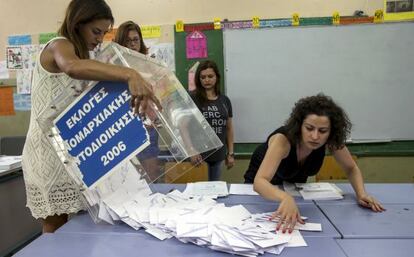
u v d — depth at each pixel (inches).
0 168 84.5
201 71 107.4
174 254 43.2
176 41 121.5
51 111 51.9
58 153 52.6
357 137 120.3
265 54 119.9
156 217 51.4
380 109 119.0
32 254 43.7
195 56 121.3
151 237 48.4
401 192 66.1
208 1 119.9
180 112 57.9
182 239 46.1
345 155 65.3
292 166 65.0
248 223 49.6
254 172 73.6
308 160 66.0
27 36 128.2
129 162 57.6
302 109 58.0
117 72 47.8
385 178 120.3
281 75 120.3
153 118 51.6
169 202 57.8
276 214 51.8
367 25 116.3
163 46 122.1
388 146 120.1
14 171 89.6
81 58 53.5
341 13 117.0
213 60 121.0
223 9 119.8
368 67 117.9
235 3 119.2
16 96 130.5
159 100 53.3
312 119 55.8
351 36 117.1
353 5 116.6
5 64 130.3
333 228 49.9
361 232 48.3
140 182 60.9
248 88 121.6
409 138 119.3
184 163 68.2
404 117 118.7
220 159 108.0
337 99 119.9
